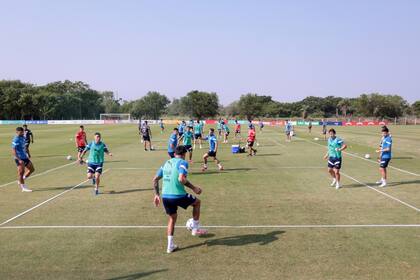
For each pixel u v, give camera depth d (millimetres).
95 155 13414
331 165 14305
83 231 9211
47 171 18875
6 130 60500
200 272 6828
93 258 7523
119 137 44562
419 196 12836
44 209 11305
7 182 15875
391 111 115812
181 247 8117
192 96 130375
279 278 6551
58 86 147625
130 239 8625
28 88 121750
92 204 11891
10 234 9008
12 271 6941
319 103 140125
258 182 15477
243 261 7324
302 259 7387
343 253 7668
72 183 15578
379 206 11469
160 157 24766
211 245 8211
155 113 151000
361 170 18734
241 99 130375
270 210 11031
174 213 8055
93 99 150500
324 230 9164
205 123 101562
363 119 111438
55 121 101375
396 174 17484
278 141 38375
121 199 12578
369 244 8172
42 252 7855
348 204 11734
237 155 25719
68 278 6641
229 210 11039
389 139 14555
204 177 16750
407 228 9289
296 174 17516
